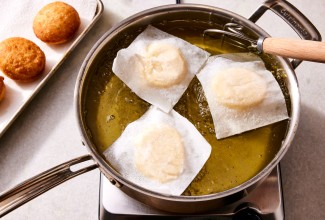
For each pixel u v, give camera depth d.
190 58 0.60
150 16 0.60
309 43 0.49
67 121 0.69
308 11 0.76
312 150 0.66
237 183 0.54
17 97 0.69
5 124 0.65
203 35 0.63
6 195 0.45
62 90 0.70
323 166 0.65
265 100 0.57
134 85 0.58
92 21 0.72
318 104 0.69
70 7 0.72
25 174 0.65
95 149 0.53
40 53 0.69
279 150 0.52
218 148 0.56
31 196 0.47
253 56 0.60
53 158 0.66
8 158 0.66
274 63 0.59
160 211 0.57
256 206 0.56
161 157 0.54
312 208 0.63
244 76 0.58
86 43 0.73
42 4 0.76
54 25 0.70
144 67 0.58
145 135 0.55
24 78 0.69
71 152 0.67
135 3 0.77
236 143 0.56
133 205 0.57
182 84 0.58
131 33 0.62
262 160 0.55
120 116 0.58
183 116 0.58
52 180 0.49
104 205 0.58
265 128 0.57
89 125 0.57
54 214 0.63
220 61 0.60
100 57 0.60
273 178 0.58
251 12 0.76
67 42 0.73
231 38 0.62
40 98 0.70
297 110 0.53
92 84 0.59
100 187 0.60
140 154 0.54
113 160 0.54
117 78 0.60
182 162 0.54
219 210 0.56
